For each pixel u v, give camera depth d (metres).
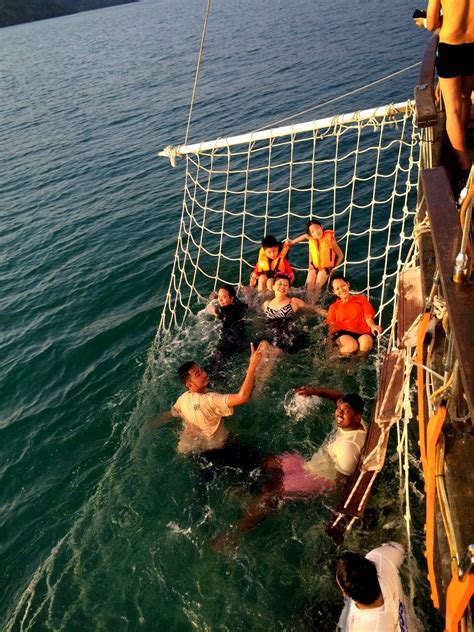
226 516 5.55
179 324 9.34
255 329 8.65
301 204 13.45
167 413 6.95
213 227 13.18
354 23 40.47
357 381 7.13
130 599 4.96
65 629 4.83
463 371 2.07
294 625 4.50
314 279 9.66
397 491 5.31
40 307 10.88
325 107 20.86
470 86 4.63
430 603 4.25
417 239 4.57
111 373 8.36
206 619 4.68
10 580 5.43
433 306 3.24
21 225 15.59
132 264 11.98
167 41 55.84
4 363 9.13
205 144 9.21
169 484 6.05
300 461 5.97
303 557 5.00
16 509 6.23
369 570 3.88
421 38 29.16
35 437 7.31
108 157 20.69
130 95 31.53
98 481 6.35
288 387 7.26
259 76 29.14
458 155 4.76
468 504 2.59
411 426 5.93
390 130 16.78
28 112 32.19
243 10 72.75
